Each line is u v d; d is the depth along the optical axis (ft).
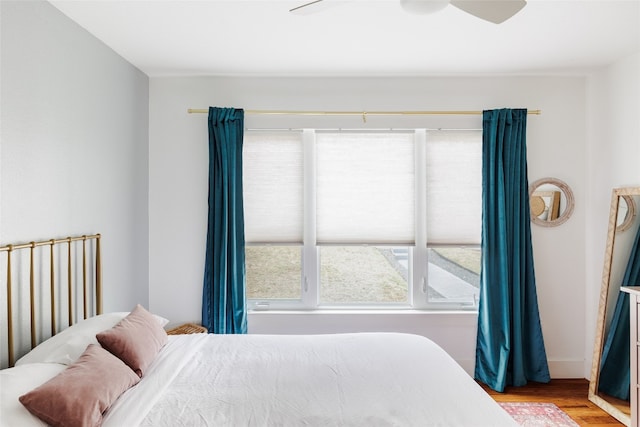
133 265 9.98
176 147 10.88
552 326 10.93
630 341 8.30
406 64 10.03
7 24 5.92
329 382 5.86
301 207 10.93
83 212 7.85
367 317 10.80
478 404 5.23
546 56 9.52
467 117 10.89
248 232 10.94
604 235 10.28
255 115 10.89
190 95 10.88
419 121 10.89
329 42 8.71
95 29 7.96
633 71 9.34
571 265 10.93
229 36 8.38
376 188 10.96
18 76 6.15
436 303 11.14
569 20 7.68
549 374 10.62
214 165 10.52
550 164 10.91
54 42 6.98
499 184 10.36
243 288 10.52
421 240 11.07
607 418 8.89
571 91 10.91
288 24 7.84
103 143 8.59
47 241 6.66
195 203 10.90
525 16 7.52
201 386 5.77
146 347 6.39
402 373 6.16
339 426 4.72
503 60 9.78
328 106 10.89
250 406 5.18
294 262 11.23
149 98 10.85
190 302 10.89
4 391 4.53
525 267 10.57
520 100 10.91
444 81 10.90
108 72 8.81
